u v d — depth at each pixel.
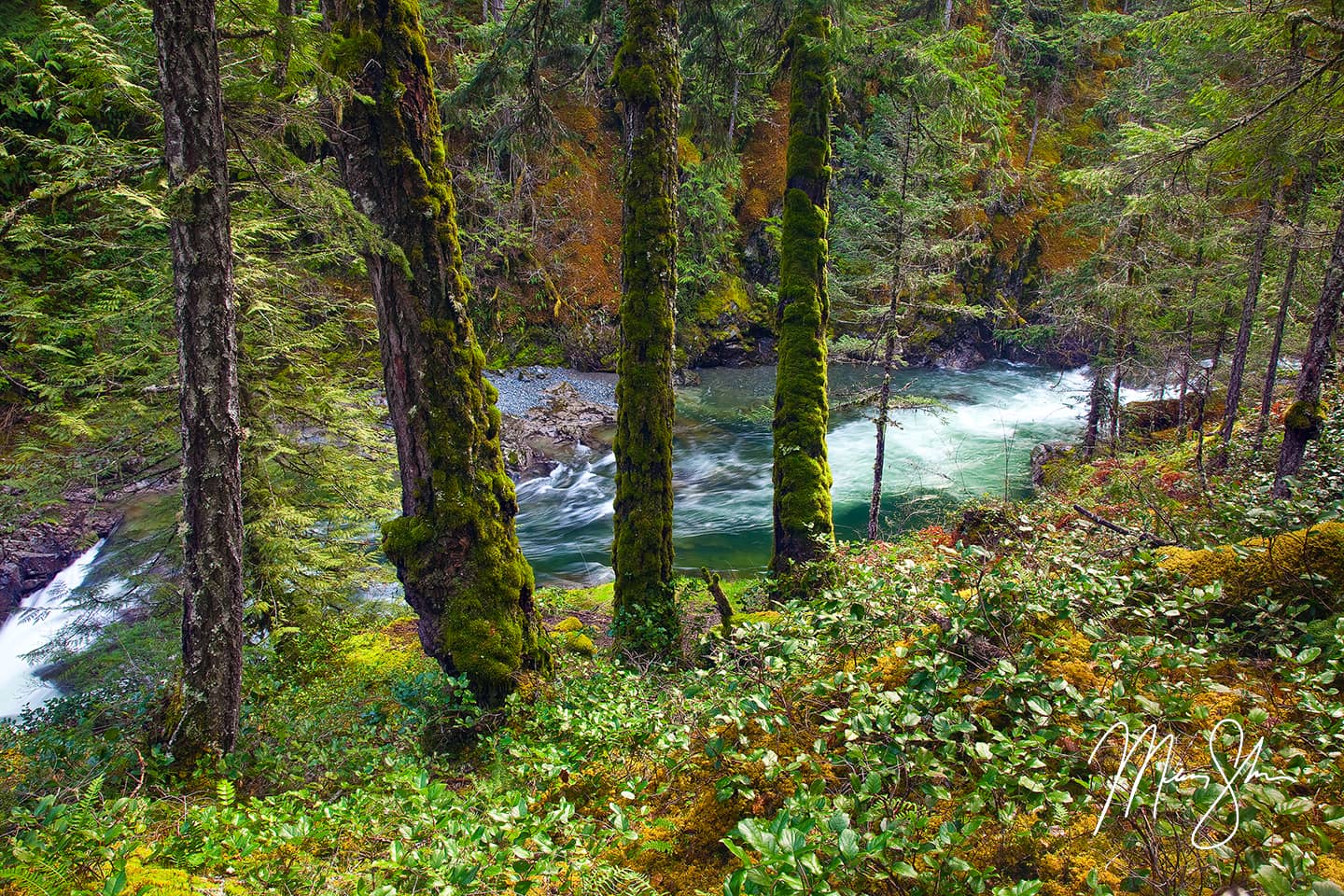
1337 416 9.30
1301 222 11.34
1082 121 35.53
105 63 6.68
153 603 10.49
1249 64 8.95
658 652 8.66
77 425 8.68
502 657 6.91
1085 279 18.03
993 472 19.91
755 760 3.07
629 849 3.04
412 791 4.20
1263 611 3.51
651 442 9.21
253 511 9.45
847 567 4.62
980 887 2.24
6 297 9.14
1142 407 21.91
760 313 34.19
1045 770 2.72
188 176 4.84
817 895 2.02
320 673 9.29
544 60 12.85
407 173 6.46
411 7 6.43
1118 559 4.56
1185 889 2.14
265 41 5.76
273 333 9.41
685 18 11.01
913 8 11.47
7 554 13.02
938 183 13.27
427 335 6.72
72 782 5.12
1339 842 2.35
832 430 24.39
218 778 5.34
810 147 10.71
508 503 7.37
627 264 9.11
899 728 2.95
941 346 32.06
